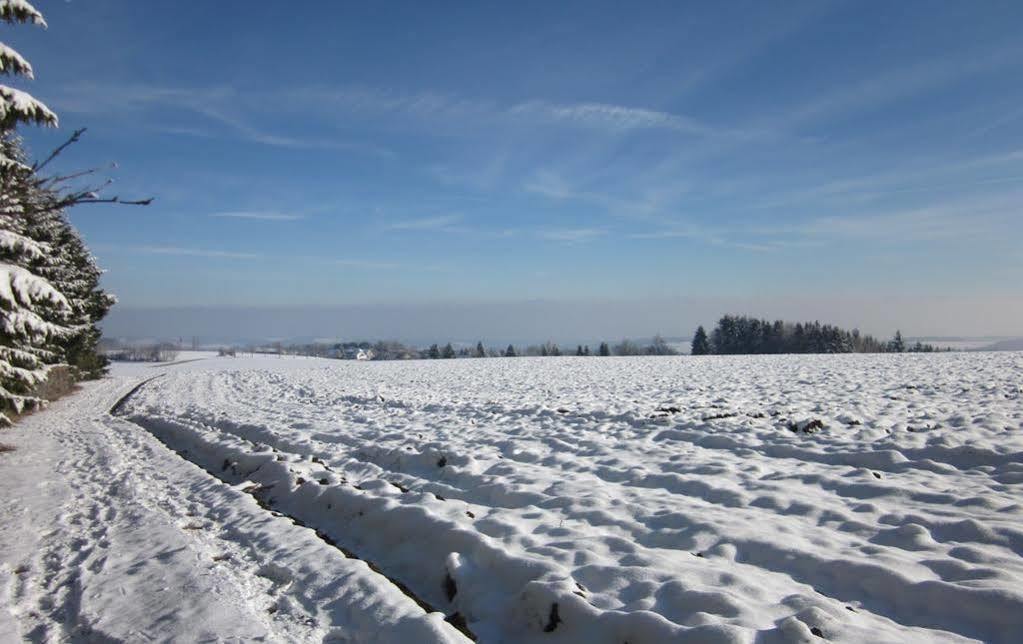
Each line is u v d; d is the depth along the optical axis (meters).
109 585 4.87
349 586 4.52
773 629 3.39
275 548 5.57
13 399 13.27
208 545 5.82
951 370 20.47
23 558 5.70
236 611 4.24
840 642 3.23
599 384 22.28
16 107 7.05
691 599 3.83
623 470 7.71
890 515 5.33
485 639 4.01
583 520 5.81
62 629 4.21
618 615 3.71
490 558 4.87
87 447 12.65
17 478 9.41
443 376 30.84
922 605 3.73
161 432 15.27
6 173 5.49
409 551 5.59
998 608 3.47
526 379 26.53
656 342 117.19
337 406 17.39
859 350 97.38
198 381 34.00
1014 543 4.50
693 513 5.58
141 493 8.09
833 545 4.77
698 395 16.16
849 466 7.38
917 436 8.26
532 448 9.51
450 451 8.84
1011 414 9.86
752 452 8.40
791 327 89.62
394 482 8.18
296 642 3.82
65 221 24.73
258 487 8.32
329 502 7.09
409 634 3.73
